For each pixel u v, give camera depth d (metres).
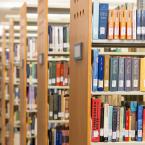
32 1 6.62
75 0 2.84
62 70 4.20
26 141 4.79
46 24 3.80
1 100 7.36
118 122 2.71
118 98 3.42
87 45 2.47
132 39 2.65
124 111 2.73
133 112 2.74
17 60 5.99
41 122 4.11
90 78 2.46
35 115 4.86
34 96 4.79
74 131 2.84
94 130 2.65
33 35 5.92
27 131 4.83
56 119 4.18
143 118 2.75
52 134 4.27
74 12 2.87
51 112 4.16
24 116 4.79
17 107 6.10
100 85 2.66
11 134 6.23
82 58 2.60
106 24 2.59
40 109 4.20
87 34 2.47
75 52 2.80
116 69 2.69
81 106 2.62
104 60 2.66
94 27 2.57
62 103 4.19
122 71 2.70
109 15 2.60
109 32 2.60
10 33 6.13
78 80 2.73
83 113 2.56
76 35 2.79
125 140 2.73
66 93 4.24
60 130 4.30
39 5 4.20
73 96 2.90
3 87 7.07
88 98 2.46
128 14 2.64
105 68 2.67
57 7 4.01
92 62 2.63
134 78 2.72
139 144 2.71
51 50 4.04
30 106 4.78
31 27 5.47
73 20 2.91
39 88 4.27
